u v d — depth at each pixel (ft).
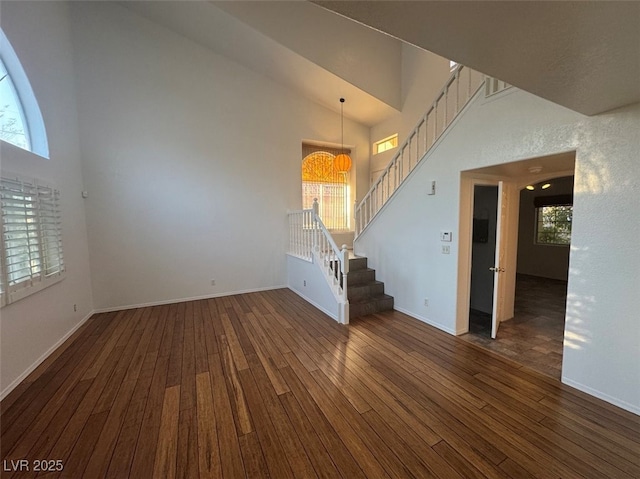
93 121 13.97
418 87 17.80
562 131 7.82
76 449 5.94
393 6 3.43
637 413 6.80
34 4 10.30
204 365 9.29
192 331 12.05
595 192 7.27
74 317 12.31
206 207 16.74
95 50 13.88
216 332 11.94
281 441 6.13
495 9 3.43
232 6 13.30
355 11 3.55
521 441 6.08
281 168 18.78
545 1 3.27
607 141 6.98
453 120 11.09
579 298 7.72
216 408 7.19
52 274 10.31
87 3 13.65
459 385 8.12
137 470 5.45
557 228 24.22
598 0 3.23
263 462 5.61
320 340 11.16
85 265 13.71
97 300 14.46
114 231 14.67
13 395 7.77
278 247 19.03
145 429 6.49
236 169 17.42
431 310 12.69
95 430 6.47
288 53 15.33
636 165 6.55
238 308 15.07
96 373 8.84
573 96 6.11
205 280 16.93
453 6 3.40
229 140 17.13
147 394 7.78
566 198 22.86
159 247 15.70
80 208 13.47
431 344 10.78
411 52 18.20
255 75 17.65
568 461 5.57
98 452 5.86
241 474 5.36
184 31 15.34
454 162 11.18
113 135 14.42
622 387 7.03
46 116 10.80
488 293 14.47
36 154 9.92
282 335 11.62
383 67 18.13
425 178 12.60
